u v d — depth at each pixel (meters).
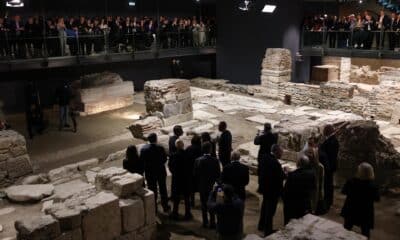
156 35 20.00
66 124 14.91
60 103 14.41
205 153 6.83
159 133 13.49
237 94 20.58
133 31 18.66
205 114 16.31
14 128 15.02
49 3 18.92
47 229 5.18
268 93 19.41
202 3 25.97
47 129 14.75
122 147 12.59
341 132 9.34
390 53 16.48
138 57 18.92
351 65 22.31
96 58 17.23
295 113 15.95
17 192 8.47
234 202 5.23
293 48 20.08
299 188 5.84
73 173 10.36
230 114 16.42
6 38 14.46
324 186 7.41
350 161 9.16
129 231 6.22
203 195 6.89
